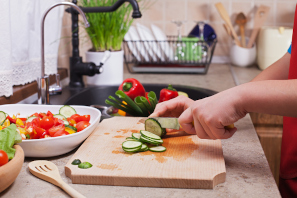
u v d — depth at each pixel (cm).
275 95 63
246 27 227
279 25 225
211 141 85
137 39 194
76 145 79
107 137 86
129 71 199
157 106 92
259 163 75
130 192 64
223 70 205
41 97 110
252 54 211
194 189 64
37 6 122
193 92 142
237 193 63
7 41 96
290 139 98
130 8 154
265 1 222
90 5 149
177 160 73
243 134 94
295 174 98
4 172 57
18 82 115
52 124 80
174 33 231
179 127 87
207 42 201
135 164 71
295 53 91
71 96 130
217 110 67
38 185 65
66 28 169
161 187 65
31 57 123
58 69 158
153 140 79
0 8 93
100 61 150
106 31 150
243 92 65
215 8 226
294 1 221
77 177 66
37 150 74
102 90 147
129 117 104
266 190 64
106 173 66
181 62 198
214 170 67
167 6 227
